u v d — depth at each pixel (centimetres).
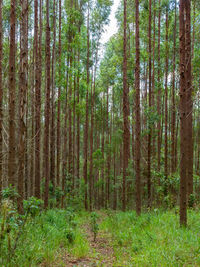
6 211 407
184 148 636
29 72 1492
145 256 474
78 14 1509
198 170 1759
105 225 916
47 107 1088
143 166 1470
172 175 1173
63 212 978
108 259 512
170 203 1005
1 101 834
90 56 2031
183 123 632
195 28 1208
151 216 856
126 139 1326
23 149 616
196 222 677
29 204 541
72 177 1733
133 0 1480
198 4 1269
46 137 1073
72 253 530
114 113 2853
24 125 621
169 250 485
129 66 1443
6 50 1223
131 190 1603
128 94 1573
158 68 1455
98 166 2219
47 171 1062
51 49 1711
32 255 433
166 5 1311
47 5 1114
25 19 643
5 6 1167
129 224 845
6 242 418
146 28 1508
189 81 987
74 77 1675
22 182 603
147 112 1196
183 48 633
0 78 839
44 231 604
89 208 1948
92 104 2192
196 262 427
